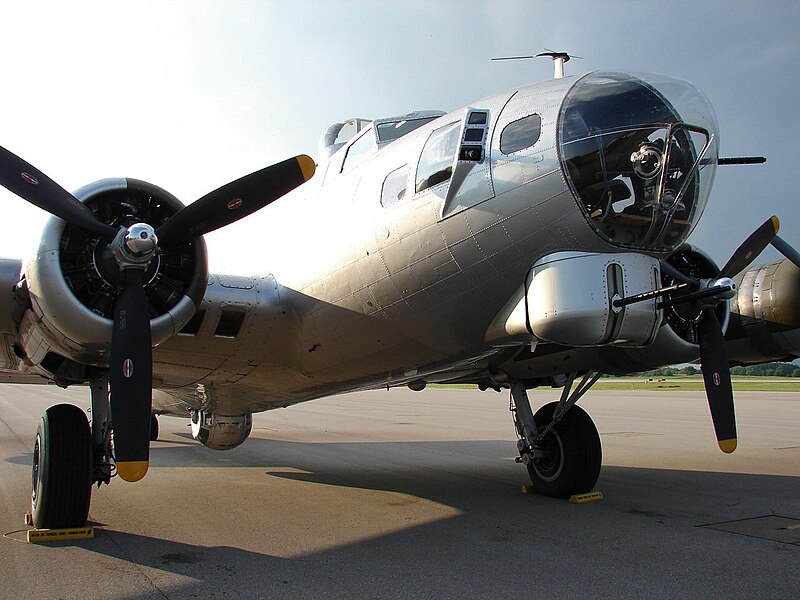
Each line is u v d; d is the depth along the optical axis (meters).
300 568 4.29
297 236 6.26
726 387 5.55
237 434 8.43
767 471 8.66
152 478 8.27
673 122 4.64
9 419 19.59
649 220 4.63
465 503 6.52
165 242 4.92
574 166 4.48
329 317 5.77
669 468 8.96
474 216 4.73
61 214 4.62
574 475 6.56
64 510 5.10
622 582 3.98
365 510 6.17
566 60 5.82
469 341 5.39
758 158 6.02
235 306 5.81
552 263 4.63
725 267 5.52
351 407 27.17
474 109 4.93
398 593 3.79
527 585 3.92
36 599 3.71
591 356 6.35
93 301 4.89
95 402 5.61
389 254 5.19
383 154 5.61
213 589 3.87
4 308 5.18
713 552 4.65
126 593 3.80
